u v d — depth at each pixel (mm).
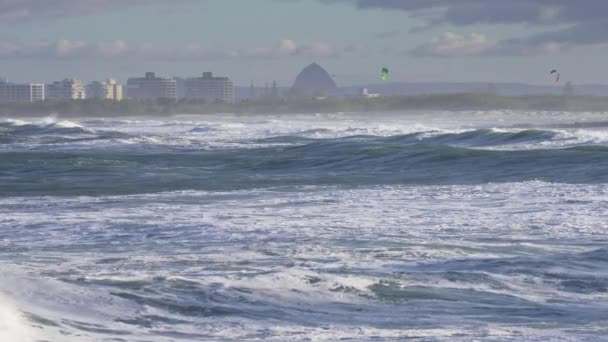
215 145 168375
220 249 49281
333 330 31406
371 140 171625
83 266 44031
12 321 28844
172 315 32812
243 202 73312
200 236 54406
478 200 72375
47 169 112312
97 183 92812
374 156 120188
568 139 149750
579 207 66125
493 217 61812
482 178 94125
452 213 64438
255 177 99562
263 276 38219
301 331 31141
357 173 104875
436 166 109062
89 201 75688
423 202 71750
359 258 45312
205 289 36219
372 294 36781
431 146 132750
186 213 65875
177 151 154500
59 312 31609
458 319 33469
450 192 78812
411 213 64812
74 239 54500
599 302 36406
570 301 36625
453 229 56375
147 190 84750
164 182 92875
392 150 122938
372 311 34375
